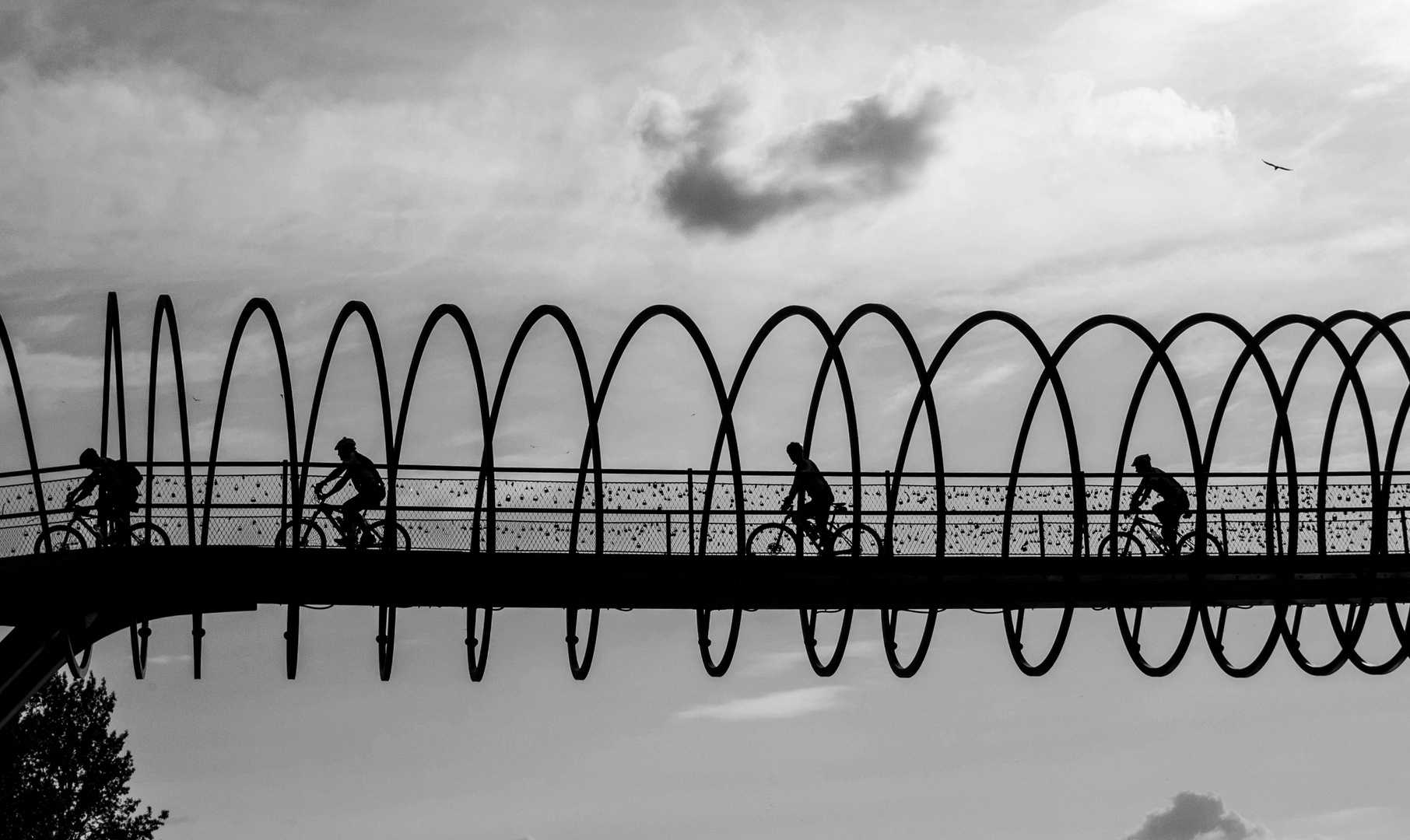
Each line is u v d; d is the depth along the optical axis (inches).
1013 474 857.5
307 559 771.4
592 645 787.4
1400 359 842.2
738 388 781.3
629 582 784.3
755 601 798.5
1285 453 845.2
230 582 772.6
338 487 820.6
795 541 828.0
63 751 1681.8
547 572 778.8
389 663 789.2
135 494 820.0
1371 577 858.8
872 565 808.9
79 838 1697.8
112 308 819.4
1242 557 864.9
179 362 814.5
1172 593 850.8
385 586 774.5
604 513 788.6
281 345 770.8
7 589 769.6
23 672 757.3
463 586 779.4
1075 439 796.0
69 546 865.5
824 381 848.3
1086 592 840.3
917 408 868.0
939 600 800.9
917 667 791.7
